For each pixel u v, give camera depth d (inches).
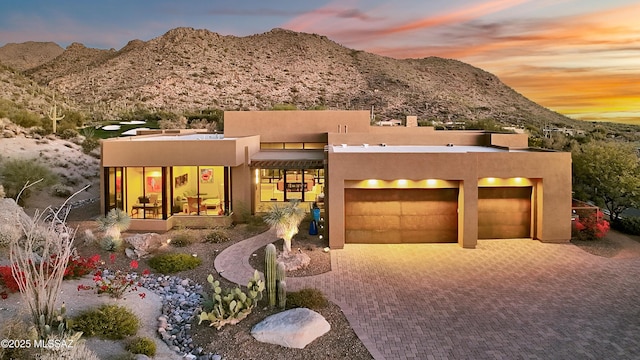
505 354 395.2
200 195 921.5
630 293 539.5
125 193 890.7
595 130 2279.8
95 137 1932.8
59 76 5615.2
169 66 5585.6
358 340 422.0
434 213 766.5
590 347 407.2
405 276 601.9
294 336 411.5
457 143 1107.9
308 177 1178.0
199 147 874.8
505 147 928.3
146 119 2896.2
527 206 791.1
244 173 926.4
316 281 583.2
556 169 751.7
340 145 1050.7
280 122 1255.5
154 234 724.7
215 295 463.2
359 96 4913.9
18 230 577.9
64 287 510.9
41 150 1418.6
